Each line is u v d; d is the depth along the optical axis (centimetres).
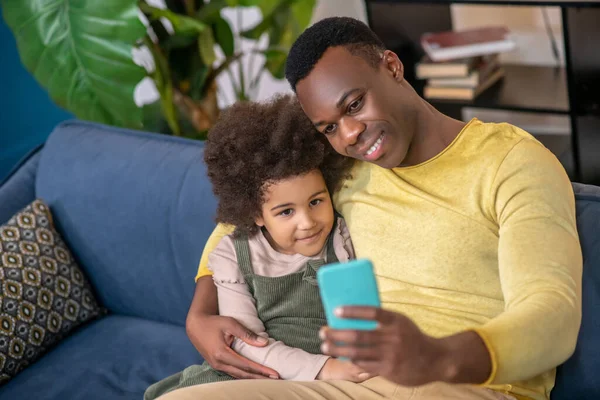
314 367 134
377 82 124
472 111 325
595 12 251
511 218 118
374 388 129
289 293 143
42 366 173
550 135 304
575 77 259
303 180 138
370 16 297
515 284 110
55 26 224
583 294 132
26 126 294
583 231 133
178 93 265
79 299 183
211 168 144
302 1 275
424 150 131
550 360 103
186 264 175
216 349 140
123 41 221
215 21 263
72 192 189
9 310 170
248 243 146
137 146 187
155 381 163
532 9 298
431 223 130
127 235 182
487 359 98
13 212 193
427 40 288
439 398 122
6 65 284
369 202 138
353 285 94
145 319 187
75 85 228
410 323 94
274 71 281
